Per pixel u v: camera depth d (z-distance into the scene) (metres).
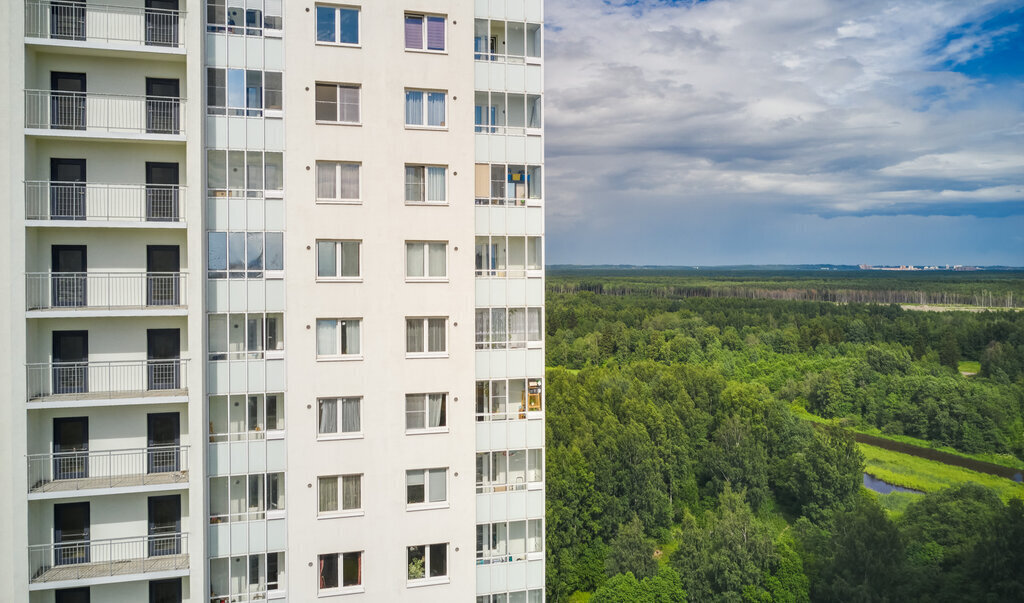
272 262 25.58
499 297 28.20
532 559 28.45
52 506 24.59
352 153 26.02
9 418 23.44
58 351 24.95
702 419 87.94
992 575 59.25
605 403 88.06
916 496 78.19
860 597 58.91
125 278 25.33
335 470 26.00
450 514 27.06
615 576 64.12
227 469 25.27
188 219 24.14
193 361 24.22
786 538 69.88
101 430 25.14
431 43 26.80
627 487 73.88
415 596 26.72
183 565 24.59
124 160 25.30
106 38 24.75
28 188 24.02
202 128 24.45
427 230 26.77
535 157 28.56
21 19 23.19
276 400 25.86
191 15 24.05
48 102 24.25
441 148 26.86
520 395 28.56
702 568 63.81
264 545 25.53
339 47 25.86
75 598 24.77
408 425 26.77
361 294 26.16
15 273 23.31
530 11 28.42
